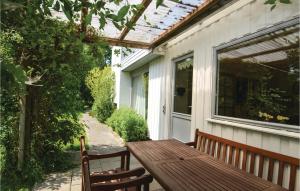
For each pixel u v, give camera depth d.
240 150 3.01
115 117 8.48
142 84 9.01
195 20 3.72
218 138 3.30
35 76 3.64
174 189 1.72
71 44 3.67
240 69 3.39
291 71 2.66
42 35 3.27
